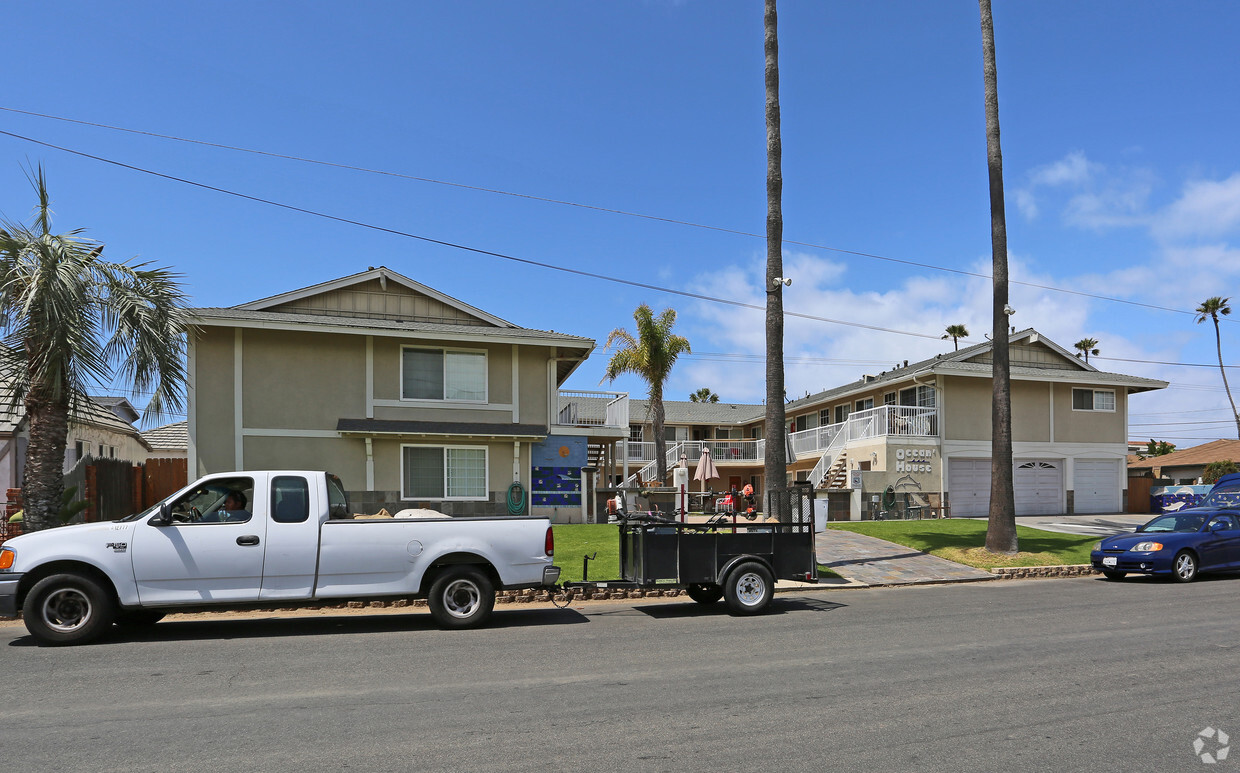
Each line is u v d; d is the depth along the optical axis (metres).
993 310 18.11
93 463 16.81
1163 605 12.00
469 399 23.03
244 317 20.80
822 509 12.01
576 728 5.82
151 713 6.26
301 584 9.86
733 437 48.25
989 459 31.14
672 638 9.48
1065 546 19.12
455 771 4.95
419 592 10.25
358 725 5.91
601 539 17.98
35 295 11.17
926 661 8.05
